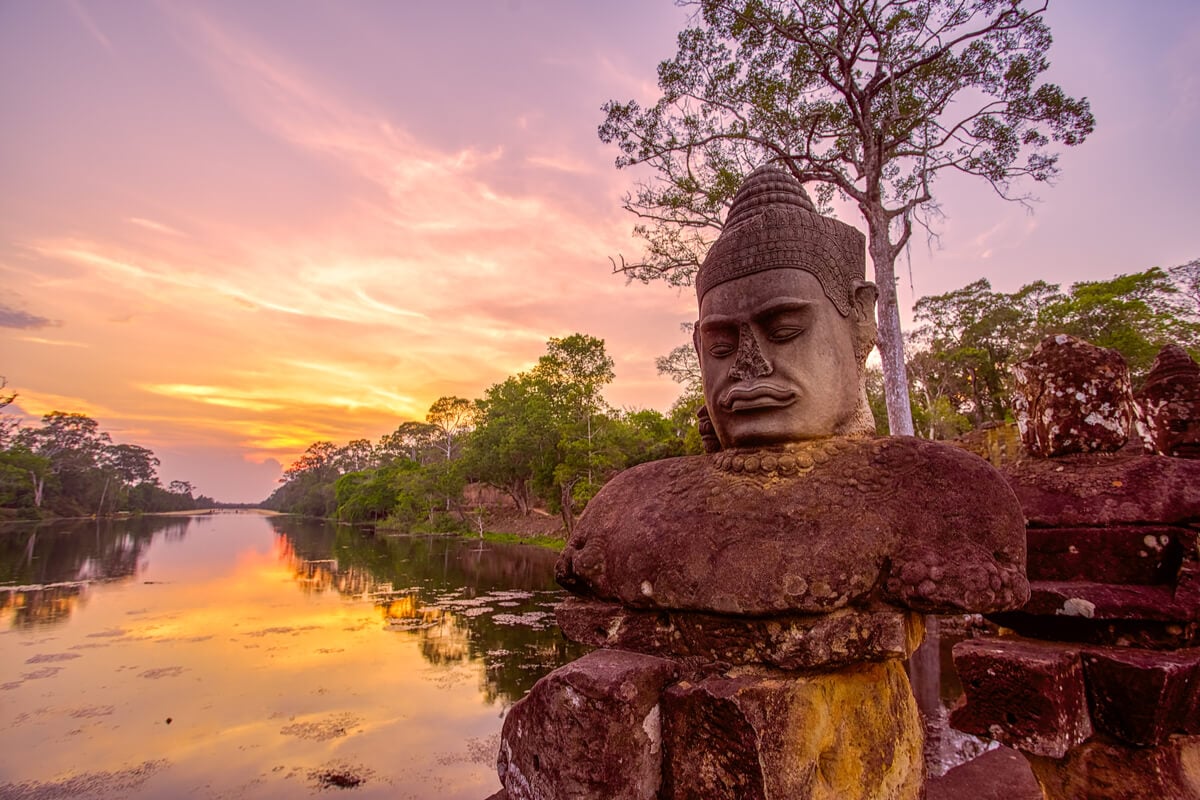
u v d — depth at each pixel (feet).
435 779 21.71
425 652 37.29
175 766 22.70
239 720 26.91
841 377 7.66
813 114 43.83
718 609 6.23
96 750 24.13
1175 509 7.35
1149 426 9.64
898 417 38.14
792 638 5.95
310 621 46.37
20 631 43.86
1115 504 7.75
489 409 133.90
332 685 31.40
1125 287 76.79
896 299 39.65
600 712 5.70
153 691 30.60
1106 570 7.66
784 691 5.67
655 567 6.88
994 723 7.20
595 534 7.84
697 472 7.70
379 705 28.58
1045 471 8.59
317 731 25.73
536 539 113.70
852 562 5.92
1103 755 7.29
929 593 5.57
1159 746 7.04
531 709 6.30
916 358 99.40
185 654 37.27
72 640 41.04
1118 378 8.34
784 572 6.02
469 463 130.41
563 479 95.81
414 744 24.48
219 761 23.09
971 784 10.09
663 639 6.82
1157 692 6.72
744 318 7.65
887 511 6.23
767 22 39.99
